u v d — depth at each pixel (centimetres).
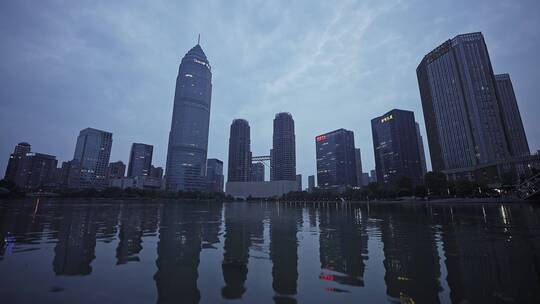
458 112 18525
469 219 3241
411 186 15925
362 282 999
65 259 1338
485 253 1411
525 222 2764
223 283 998
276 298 851
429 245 1666
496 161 13938
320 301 822
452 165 18688
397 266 1205
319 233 2327
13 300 817
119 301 821
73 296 856
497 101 17212
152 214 4862
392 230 2445
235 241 1916
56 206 7575
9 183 14938
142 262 1300
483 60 18012
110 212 5200
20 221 3108
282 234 2273
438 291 894
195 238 2053
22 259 1327
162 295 872
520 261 1228
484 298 824
